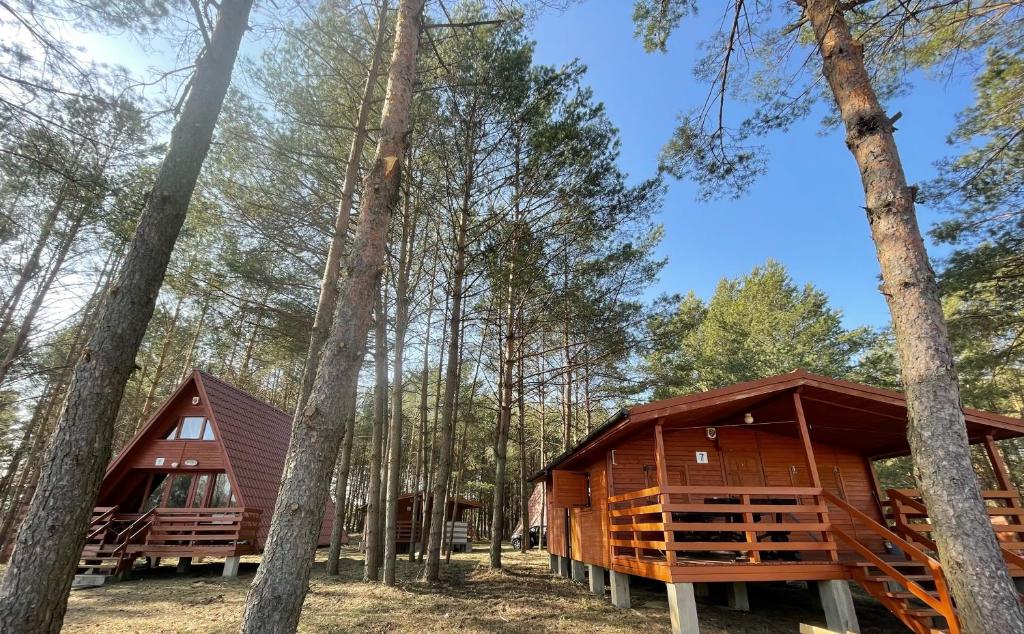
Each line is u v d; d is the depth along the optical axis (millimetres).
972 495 4266
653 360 18125
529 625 7258
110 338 4074
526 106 11352
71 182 7191
